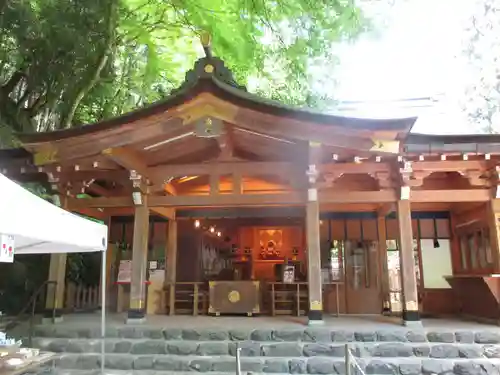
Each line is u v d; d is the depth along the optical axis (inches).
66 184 299.3
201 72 269.4
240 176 287.6
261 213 357.4
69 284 365.7
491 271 280.4
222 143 264.8
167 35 482.0
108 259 385.1
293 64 416.8
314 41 378.3
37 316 310.5
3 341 168.1
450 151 257.4
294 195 278.1
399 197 271.3
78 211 329.1
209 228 446.6
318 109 433.7
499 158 263.1
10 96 407.5
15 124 382.0
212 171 291.3
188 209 367.2
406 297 255.1
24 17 317.4
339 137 249.9
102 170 292.7
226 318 303.4
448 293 347.6
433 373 211.6
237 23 410.0
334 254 357.7
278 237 504.1
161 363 223.5
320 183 275.1
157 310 359.6
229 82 268.1
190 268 409.4
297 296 324.5
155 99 516.1
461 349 222.2
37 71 360.8
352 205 343.3
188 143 279.3
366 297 346.0
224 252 499.2
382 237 356.2
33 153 271.4
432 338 232.2
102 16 350.0
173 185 350.6
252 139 271.1
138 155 278.2
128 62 481.7
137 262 279.7
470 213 316.5
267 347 229.3
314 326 250.4
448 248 354.6
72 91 380.2
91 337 249.4
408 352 223.8
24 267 364.5
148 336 245.9
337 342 233.5
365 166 276.1
